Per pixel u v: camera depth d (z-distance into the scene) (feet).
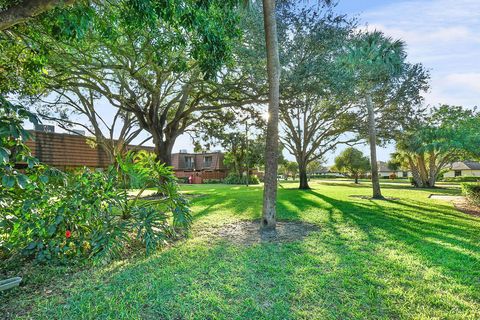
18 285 9.70
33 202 11.65
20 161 10.96
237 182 108.37
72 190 12.91
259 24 27.37
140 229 14.10
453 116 58.65
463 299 8.88
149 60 25.29
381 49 42.34
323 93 31.53
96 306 8.43
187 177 119.34
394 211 27.48
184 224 16.75
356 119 55.36
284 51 29.01
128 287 9.76
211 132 57.57
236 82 33.68
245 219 22.82
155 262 12.32
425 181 82.74
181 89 41.29
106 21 15.93
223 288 9.66
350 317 7.84
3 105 9.47
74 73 30.63
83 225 13.03
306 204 32.53
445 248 14.39
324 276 10.66
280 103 33.71
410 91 46.11
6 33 14.61
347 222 21.45
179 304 8.57
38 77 20.49
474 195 35.35
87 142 63.41
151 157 17.94
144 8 11.75
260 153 106.93
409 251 13.89
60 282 10.22
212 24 14.01
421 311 8.13
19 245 11.80
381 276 10.69
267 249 14.26
